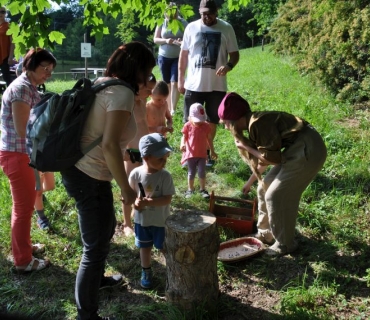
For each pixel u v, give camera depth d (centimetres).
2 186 540
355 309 321
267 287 353
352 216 450
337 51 883
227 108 366
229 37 556
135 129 278
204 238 303
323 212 456
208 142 509
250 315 320
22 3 349
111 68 263
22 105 329
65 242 420
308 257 387
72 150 255
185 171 588
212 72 554
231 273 370
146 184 341
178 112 837
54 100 257
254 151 369
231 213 445
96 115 253
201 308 312
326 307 323
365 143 634
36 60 333
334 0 911
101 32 425
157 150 334
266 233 409
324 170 557
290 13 1371
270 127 349
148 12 435
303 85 1118
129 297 344
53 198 503
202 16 551
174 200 504
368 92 835
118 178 252
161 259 394
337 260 383
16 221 359
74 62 4525
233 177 564
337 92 943
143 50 265
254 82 1245
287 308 318
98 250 276
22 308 328
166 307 324
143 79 270
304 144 358
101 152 261
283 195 369
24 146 343
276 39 1711
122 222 464
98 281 283
